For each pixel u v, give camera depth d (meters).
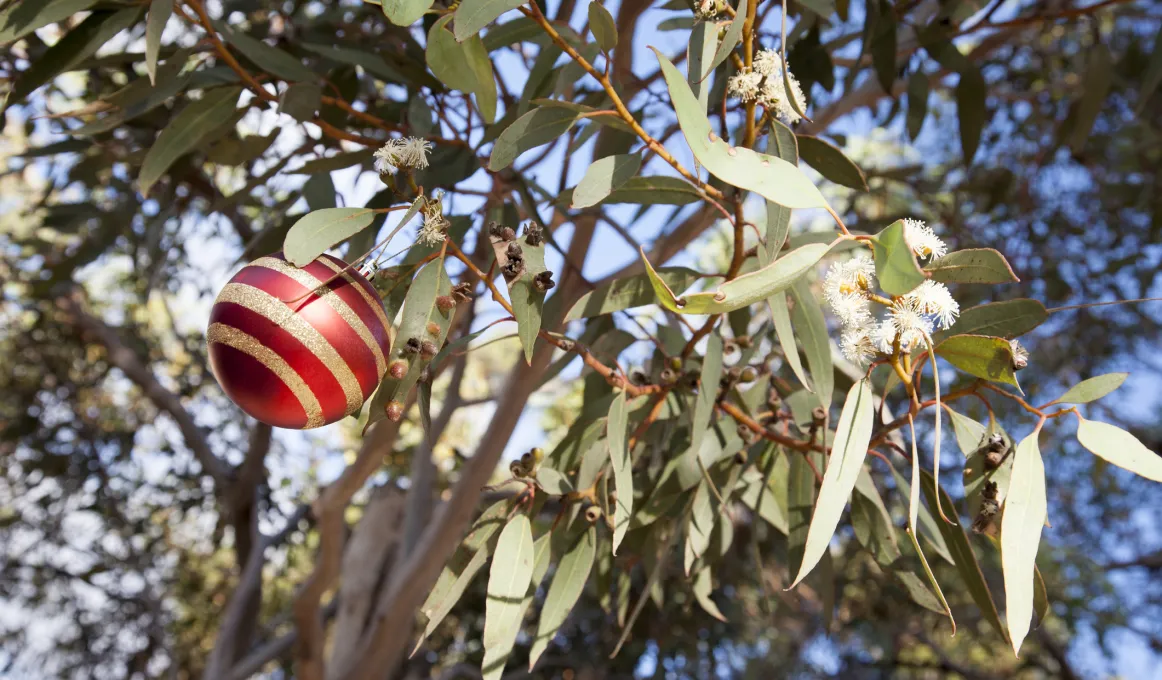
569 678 1.85
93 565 2.19
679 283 0.63
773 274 0.46
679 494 0.70
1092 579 2.02
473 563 0.61
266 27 0.92
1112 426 0.49
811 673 2.06
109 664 2.24
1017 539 0.47
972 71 0.85
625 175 0.54
